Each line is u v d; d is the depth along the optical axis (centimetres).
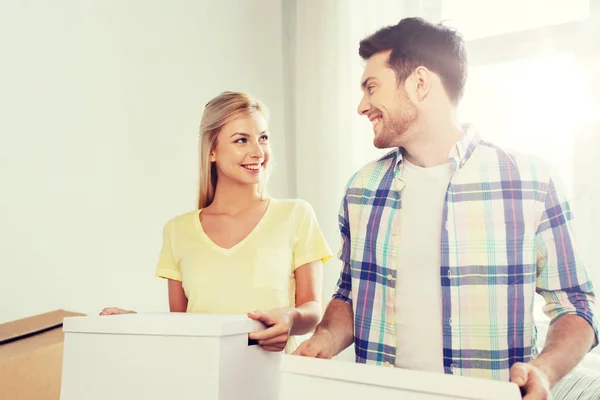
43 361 131
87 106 199
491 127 213
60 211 191
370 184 107
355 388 74
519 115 209
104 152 203
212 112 135
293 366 78
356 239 106
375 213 104
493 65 214
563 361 81
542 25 206
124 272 208
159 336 89
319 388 77
